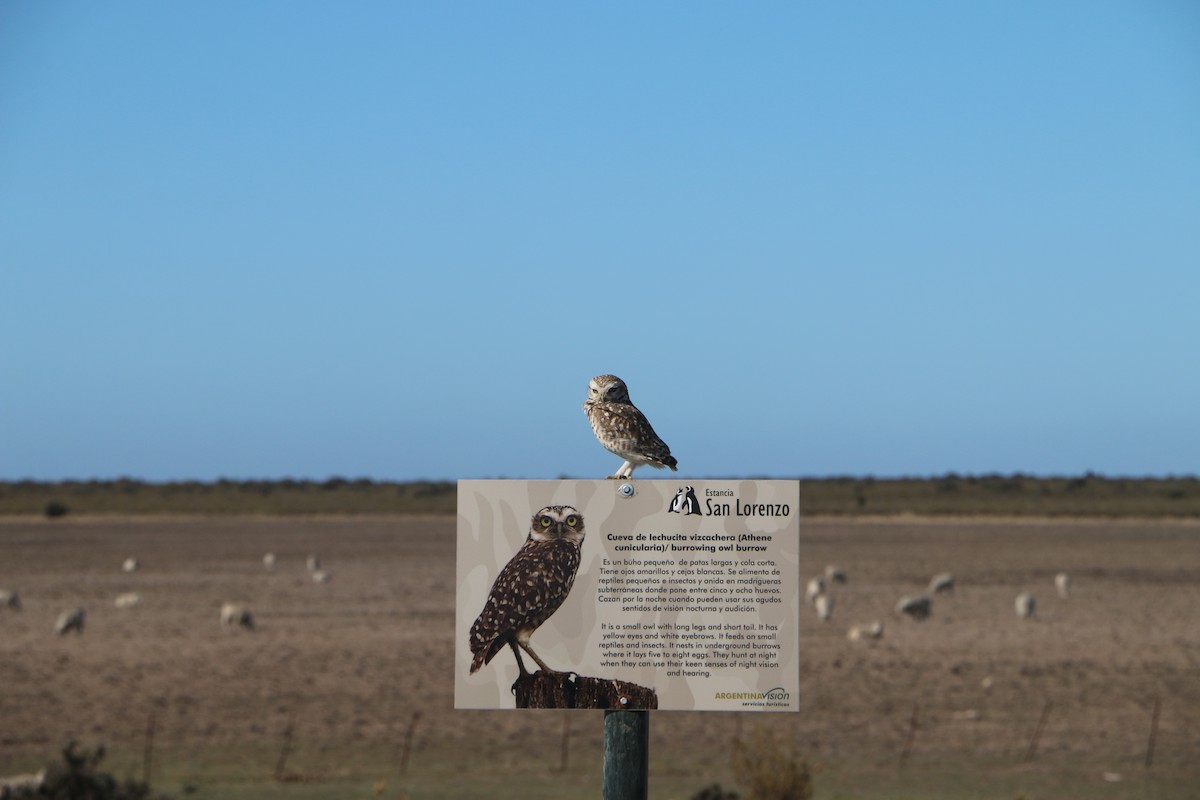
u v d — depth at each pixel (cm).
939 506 11519
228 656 3438
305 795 2031
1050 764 2345
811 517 10675
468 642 728
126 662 3331
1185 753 2453
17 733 2542
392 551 7344
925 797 2058
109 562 6538
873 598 5016
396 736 2564
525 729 2638
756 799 1734
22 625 4028
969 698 2991
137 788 1675
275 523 10381
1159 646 3734
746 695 719
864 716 2788
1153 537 8369
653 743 2494
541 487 730
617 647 724
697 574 723
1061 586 5066
